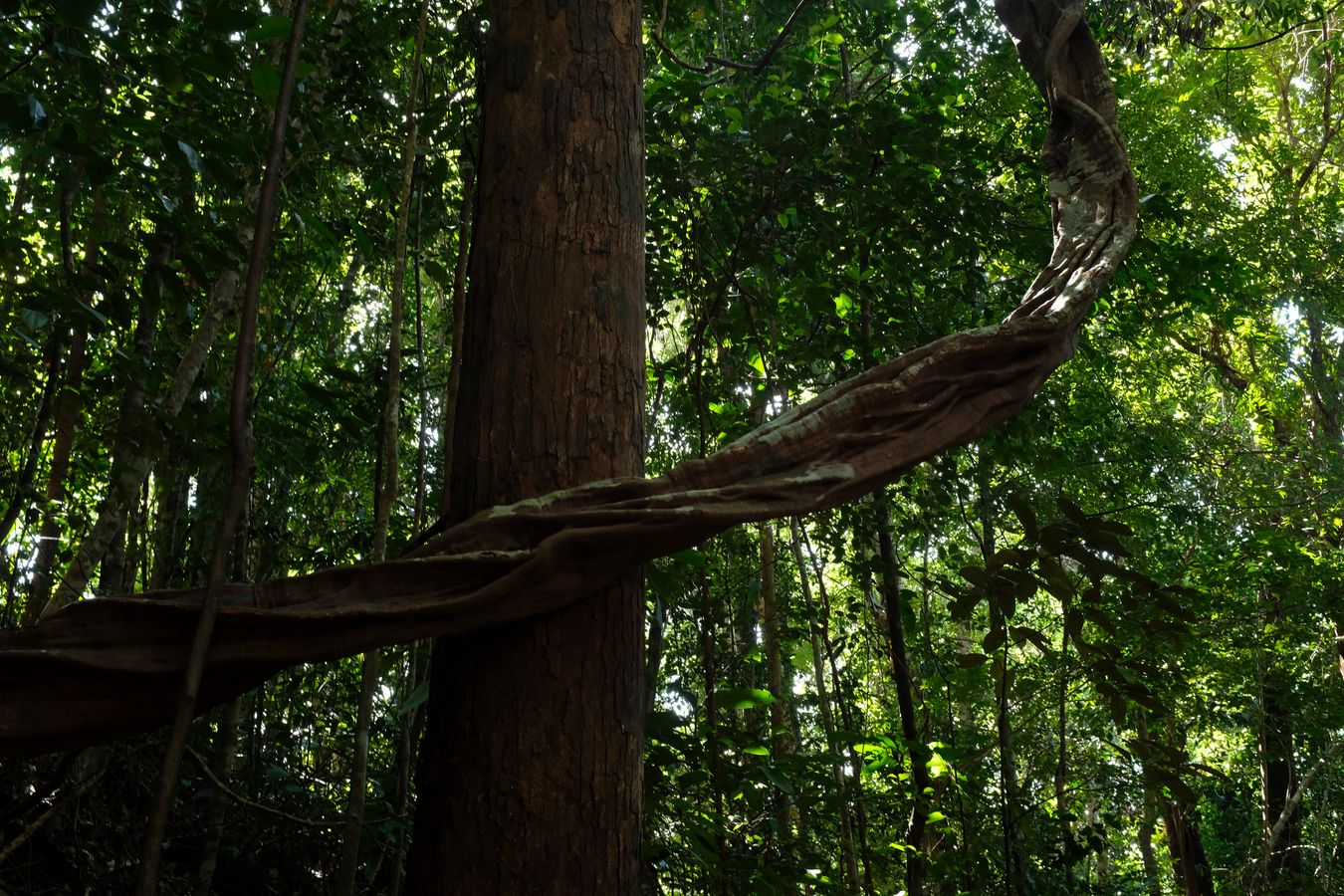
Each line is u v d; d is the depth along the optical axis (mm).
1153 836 12469
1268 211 9016
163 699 1715
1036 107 6844
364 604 1760
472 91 4547
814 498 1988
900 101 4734
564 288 2115
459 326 2953
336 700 5141
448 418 2832
